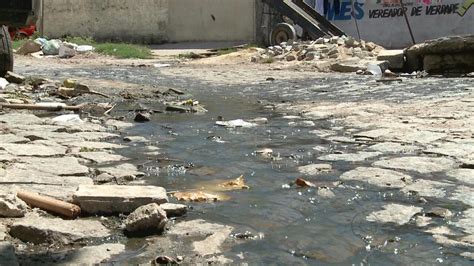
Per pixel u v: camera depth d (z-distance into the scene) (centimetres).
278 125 538
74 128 502
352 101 739
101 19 2289
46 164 385
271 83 1035
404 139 466
